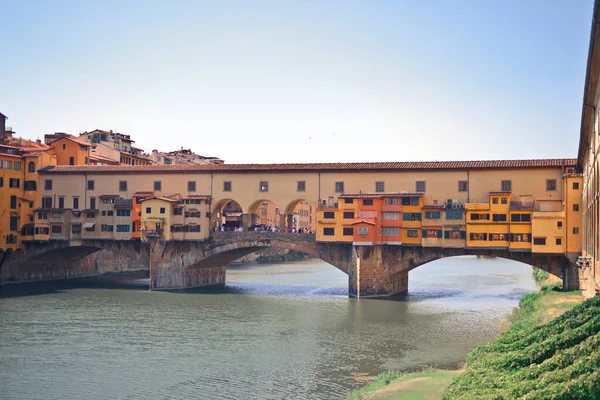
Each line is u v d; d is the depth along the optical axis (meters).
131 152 150.25
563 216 72.75
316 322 65.44
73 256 106.38
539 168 77.50
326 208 85.75
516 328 52.78
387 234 83.69
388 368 47.06
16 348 53.62
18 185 97.44
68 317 68.12
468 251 79.50
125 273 117.75
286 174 89.31
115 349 53.31
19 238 97.00
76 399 40.34
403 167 83.50
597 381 24.56
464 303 78.25
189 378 44.75
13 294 85.44
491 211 77.62
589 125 49.12
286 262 148.75
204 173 93.06
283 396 40.50
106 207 95.31
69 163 110.81
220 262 98.19
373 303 78.38
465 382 32.28
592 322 32.03
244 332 60.38
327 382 43.53
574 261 71.19
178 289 91.50
